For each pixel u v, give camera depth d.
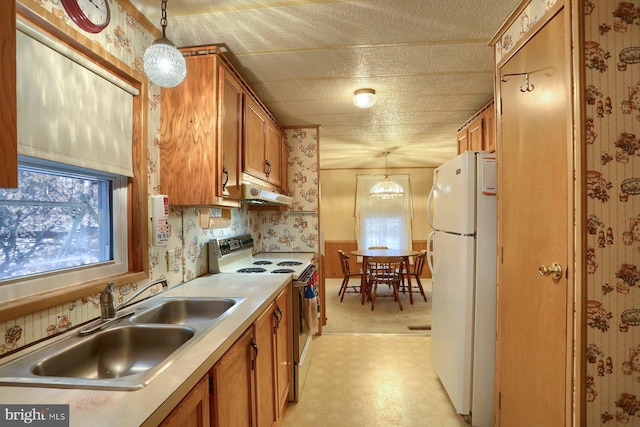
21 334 0.96
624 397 1.02
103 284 1.25
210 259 2.20
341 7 1.44
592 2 1.02
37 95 0.99
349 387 2.24
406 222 6.06
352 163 5.66
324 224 6.24
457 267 1.87
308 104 2.68
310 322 2.23
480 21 1.55
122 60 1.37
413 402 2.06
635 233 1.02
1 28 0.58
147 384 0.75
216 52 1.63
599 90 1.01
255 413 1.33
